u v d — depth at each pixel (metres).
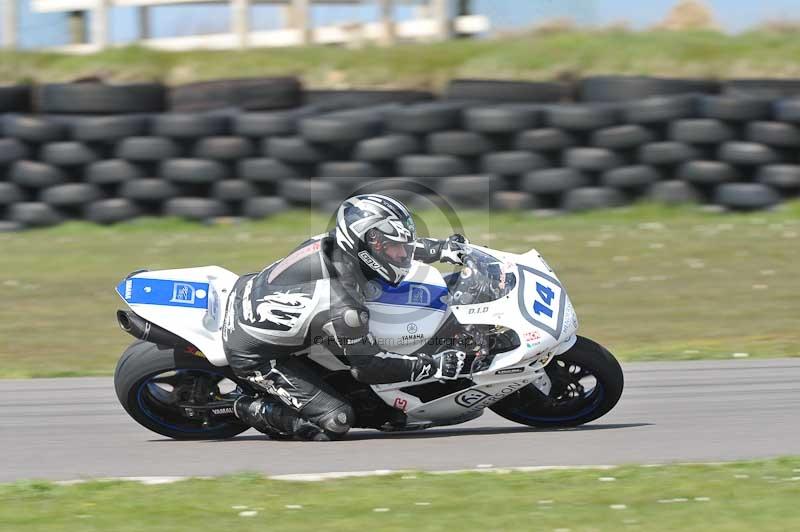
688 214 42.22
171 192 43.06
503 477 16.39
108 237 42.03
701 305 31.91
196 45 59.72
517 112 41.50
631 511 14.39
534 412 20.27
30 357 28.09
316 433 19.20
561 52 48.91
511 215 41.81
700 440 19.11
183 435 19.97
